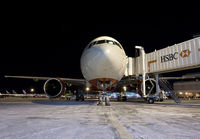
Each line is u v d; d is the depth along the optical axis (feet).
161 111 28.43
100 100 43.29
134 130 13.83
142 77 55.93
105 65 36.17
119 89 66.44
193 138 11.45
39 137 11.77
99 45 39.65
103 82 40.73
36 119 19.45
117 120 18.85
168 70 48.37
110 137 11.69
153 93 56.95
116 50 38.29
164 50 48.98
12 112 26.43
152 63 52.54
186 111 28.63
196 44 40.42
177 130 13.80
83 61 42.50
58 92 54.80
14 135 12.30
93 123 16.98
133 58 58.59
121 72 41.45
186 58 42.52
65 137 11.75
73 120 18.79
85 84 52.19
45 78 55.06
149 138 11.44
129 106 39.52
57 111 27.91
